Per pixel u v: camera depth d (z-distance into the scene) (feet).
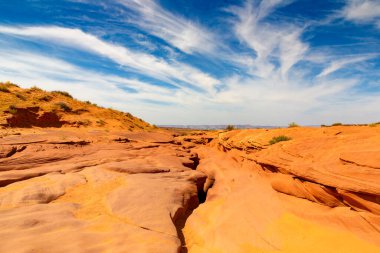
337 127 52.11
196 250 21.62
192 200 36.32
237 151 73.36
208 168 60.34
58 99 89.04
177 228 27.07
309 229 22.24
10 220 20.31
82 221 22.45
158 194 31.32
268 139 59.26
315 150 32.78
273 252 19.70
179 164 52.75
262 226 24.27
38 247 16.65
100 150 51.01
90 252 17.17
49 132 56.44
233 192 38.50
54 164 40.37
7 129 53.01
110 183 34.17
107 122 86.22
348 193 22.15
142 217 24.77
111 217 24.20
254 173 46.52
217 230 24.39
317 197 26.16
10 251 15.74
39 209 23.82
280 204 28.78
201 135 134.62
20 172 33.94
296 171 28.78
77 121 74.38
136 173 40.65
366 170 22.07
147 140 73.82
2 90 75.97
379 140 27.61
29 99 78.28
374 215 20.18
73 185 32.22
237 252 20.06
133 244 19.11
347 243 18.85
